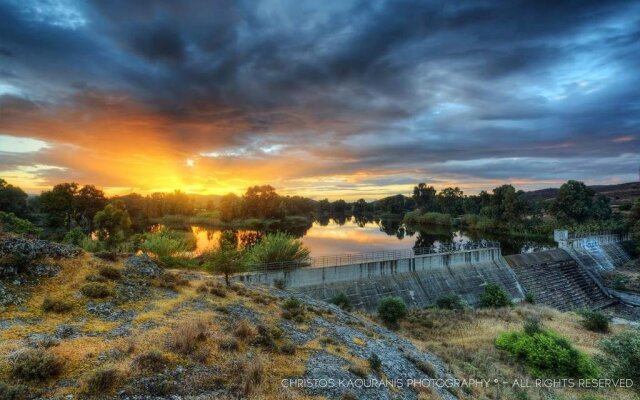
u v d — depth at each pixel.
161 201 173.50
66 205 97.25
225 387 14.23
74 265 22.64
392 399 17.41
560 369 27.50
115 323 18.02
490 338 34.38
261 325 20.28
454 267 58.38
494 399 22.42
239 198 164.88
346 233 131.50
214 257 29.67
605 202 133.62
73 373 13.13
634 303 68.38
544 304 62.25
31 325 16.31
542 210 148.50
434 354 29.16
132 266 25.55
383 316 38.03
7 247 21.08
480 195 167.00
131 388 12.80
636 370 23.34
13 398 11.27
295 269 43.53
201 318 20.19
